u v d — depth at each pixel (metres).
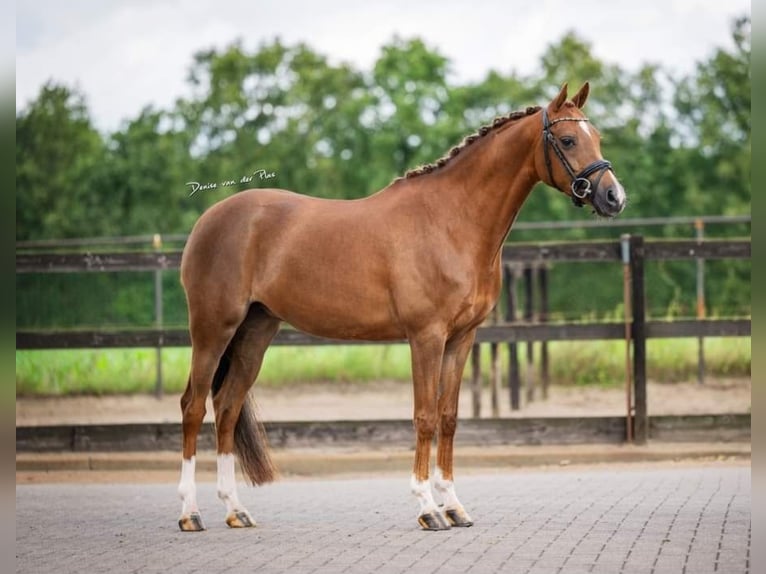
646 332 11.06
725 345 16.12
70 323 17.41
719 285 27.27
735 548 6.30
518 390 13.84
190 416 7.58
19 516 8.16
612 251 11.23
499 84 34.50
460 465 10.74
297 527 7.43
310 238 7.48
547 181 7.27
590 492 8.77
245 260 7.57
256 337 7.86
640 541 6.54
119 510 8.46
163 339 11.23
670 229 30.88
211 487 9.84
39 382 15.77
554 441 11.05
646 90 33.84
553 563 5.91
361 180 32.62
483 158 7.35
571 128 7.13
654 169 32.06
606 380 16.03
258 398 15.94
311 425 10.97
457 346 7.50
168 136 32.22
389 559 6.13
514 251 11.30
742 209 30.67
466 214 7.32
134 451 11.06
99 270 11.27
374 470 10.71
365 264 7.35
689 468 10.23
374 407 14.84
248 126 32.50
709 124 31.97
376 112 34.03
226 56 32.81
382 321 7.38
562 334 11.18
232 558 6.30
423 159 32.44
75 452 11.04
